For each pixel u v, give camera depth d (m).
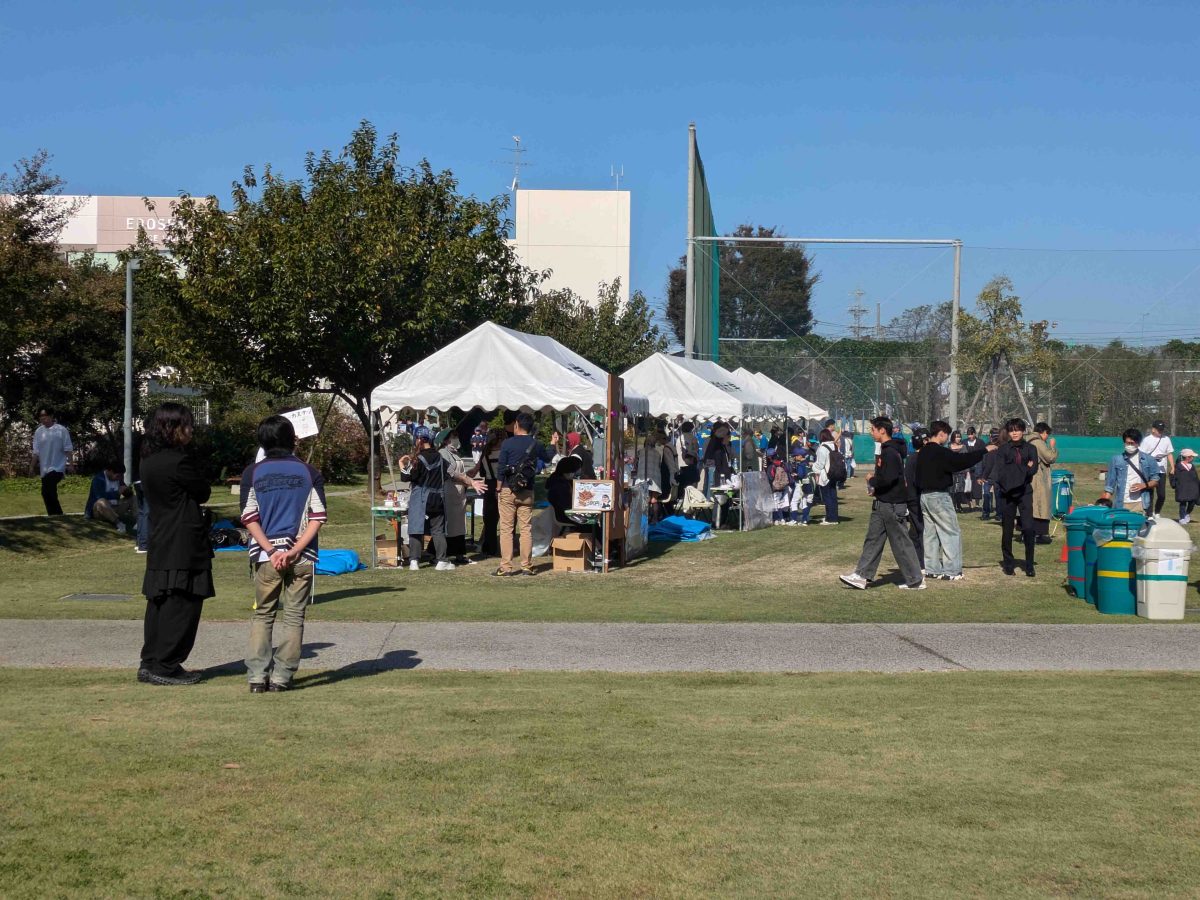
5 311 22.92
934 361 40.69
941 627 11.34
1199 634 11.05
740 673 9.15
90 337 33.78
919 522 15.38
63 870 4.54
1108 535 12.94
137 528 18.09
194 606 8.43
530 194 69.56
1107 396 40.47
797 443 26.64
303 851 4.81
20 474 32.88
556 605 12.75
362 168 31.08
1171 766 6.26
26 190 27.17
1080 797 5.69
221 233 29.39
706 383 22.67
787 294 39.97
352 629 10.92
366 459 35.94
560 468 17.22
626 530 16.67
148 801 5.41
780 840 5.02
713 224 41.16
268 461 8.12
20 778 5.74
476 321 31.16
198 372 29.78
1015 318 40.19
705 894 4.43
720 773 6.04
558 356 17.92
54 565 16.50
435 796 5.57
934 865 4.75
